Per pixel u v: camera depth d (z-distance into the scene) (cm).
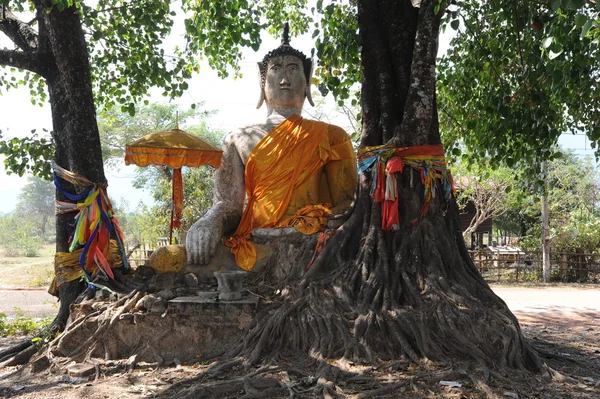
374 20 810
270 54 939
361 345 625
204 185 2422
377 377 571
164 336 693
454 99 1128
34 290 1825
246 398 527
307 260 762
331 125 899
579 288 1822
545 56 809
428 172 746
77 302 766
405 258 718
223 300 705
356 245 758
